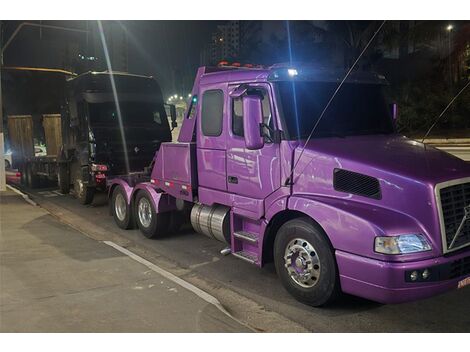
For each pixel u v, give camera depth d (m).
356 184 4.54
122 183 8.59
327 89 5.44
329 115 5.34
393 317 4.66
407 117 25.45
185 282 5.25
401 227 4.13
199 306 4.54
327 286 4.60
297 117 5.16
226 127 5.77
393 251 4.05
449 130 26.27
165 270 6.16
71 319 4.22
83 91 10.89
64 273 5.52
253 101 5.04
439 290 4.16
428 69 27.53
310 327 4.44
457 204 4.34
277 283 5.70
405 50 28.55
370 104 5.75
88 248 6.67
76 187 11.92
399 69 28.77
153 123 11.56
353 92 5.62
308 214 4.67
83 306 4.52
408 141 5.48
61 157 12.45
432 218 4.16
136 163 11.19
